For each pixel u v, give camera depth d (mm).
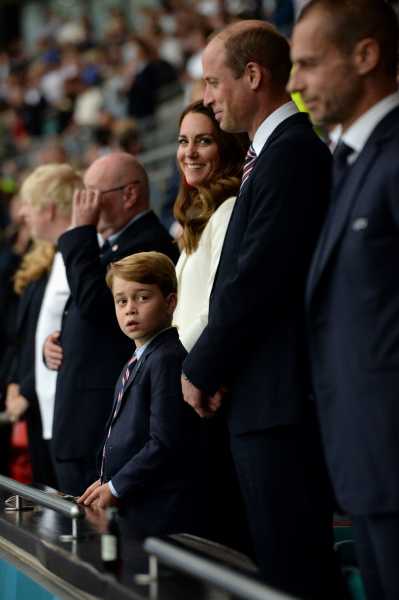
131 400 11109
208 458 10930
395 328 7500
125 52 48469
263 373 9227
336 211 7996
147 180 13914
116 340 13141
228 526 11219
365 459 7539
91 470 13086
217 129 11711
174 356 10859
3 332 20656
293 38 8188
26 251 20109
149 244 13375
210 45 10188
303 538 9164
